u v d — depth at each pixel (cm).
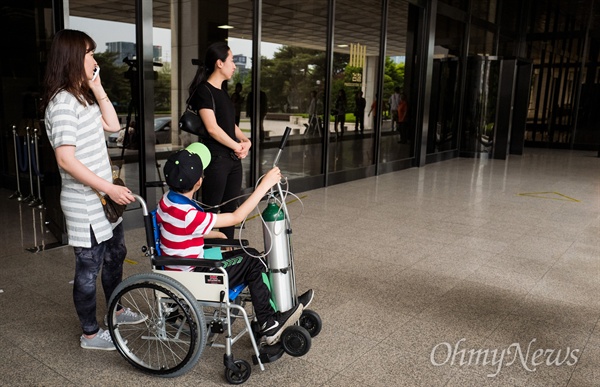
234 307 261
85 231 276
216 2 614
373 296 386
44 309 347
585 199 792
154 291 276
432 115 1197
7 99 700
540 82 1639
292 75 747
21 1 618
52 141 261
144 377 270
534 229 600
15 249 474
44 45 489
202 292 260
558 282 426
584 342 321
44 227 552
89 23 490
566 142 1627
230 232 430
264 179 276
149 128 547
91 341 296
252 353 296
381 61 938
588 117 1585
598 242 551
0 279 399
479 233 576
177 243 263
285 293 282
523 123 1412
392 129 1020
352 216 641
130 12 521
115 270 311
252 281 272
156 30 549
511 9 1490
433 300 382
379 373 279
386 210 680
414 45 1042
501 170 1096
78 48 262
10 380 262
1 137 731
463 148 1341
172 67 571
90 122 272
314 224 597
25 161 689
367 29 890
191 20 586
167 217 262
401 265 459
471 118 1318
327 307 364
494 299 387
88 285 286
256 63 681
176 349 300
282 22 715
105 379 266
